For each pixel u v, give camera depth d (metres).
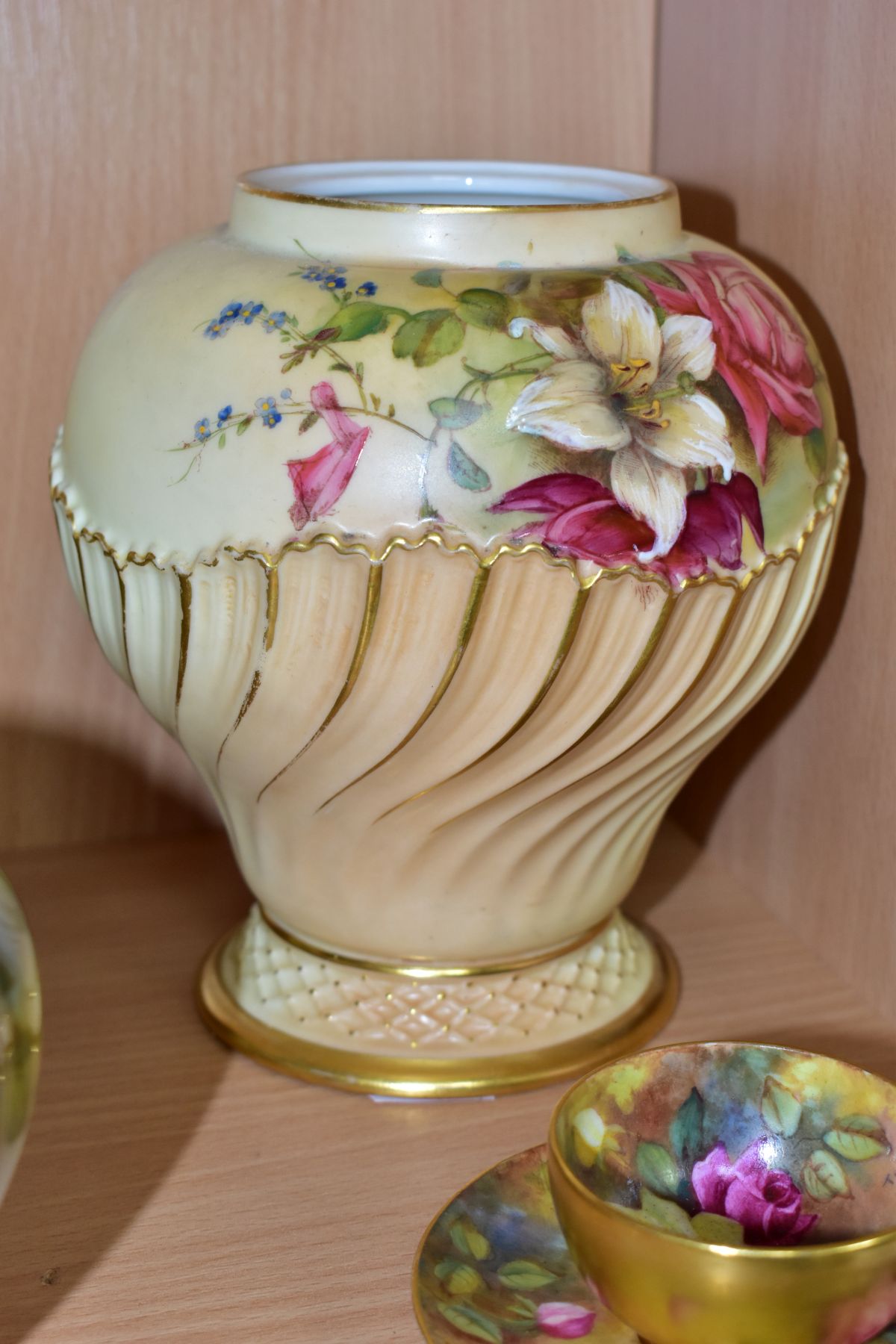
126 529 0.62
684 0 0.86
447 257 0.61
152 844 0.94
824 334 0.76
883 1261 0.48
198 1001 0.77
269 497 0.58
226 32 0.83
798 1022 0.76
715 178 0.85
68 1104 0.70
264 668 0.60
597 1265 0.51
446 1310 0.53
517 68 0.88
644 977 0.77
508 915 0.69
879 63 0.70
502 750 0.61
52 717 0.91
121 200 0.84
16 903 0.52
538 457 0.57
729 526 0.59
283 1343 0.56
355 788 0.63
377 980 0.72
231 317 0.60
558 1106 0.55
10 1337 0.56
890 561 0.73
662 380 0.59
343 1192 0.64
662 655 0.60
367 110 0.86
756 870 0.88
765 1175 0.58
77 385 0.67
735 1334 0.49
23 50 0.80
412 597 0.57
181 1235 0.62
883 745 0.75
